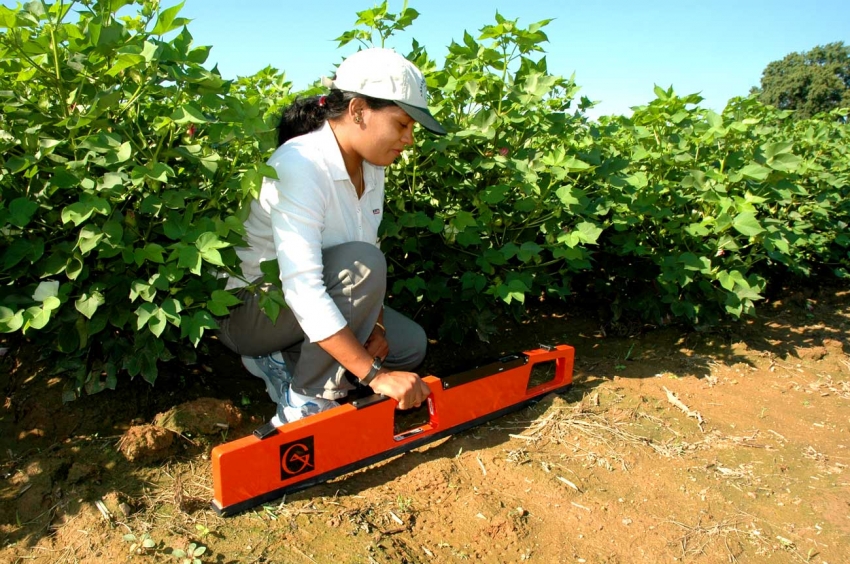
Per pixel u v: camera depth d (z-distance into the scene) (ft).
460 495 6.72
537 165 8.96
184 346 7.89
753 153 10.91
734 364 10.75
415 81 6.29
